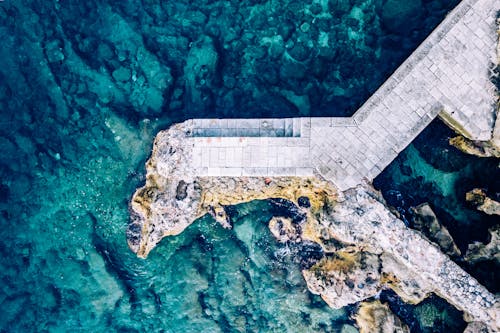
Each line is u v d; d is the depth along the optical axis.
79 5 14.10
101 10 14.07
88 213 13.83
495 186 10.97
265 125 10.98
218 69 13.49
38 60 13.99
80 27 14.05
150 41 13.88
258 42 13.48
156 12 13.99
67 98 13.99
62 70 13.98
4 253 13.97
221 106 13.40
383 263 11.59
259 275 13.20
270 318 13.20
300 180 11.13
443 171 11.87
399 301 12.25
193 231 13.45
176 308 13.52
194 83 13.49
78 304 13.80
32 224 13.97
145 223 12.84
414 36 12.28
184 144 11.16
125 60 13.91
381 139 10.71
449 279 10.61
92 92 13.96
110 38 13.98
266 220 13.04
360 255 11.68
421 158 12.05
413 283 11.46
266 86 13.30
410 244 10.71
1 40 14.07
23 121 14.01
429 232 11.16
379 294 12.24
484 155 11.04
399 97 10.63
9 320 13.80
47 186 13.98
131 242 13.49
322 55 13.09
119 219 13.64
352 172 10.79
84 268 13.75
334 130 10.78
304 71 13.16
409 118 10.64
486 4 10.26
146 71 13.73
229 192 12.05
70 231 13.84
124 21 13.98
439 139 11.78
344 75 12.99
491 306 10.38
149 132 13.51
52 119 13.99
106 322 13.77
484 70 10.33
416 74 10.55
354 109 12.59
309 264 12.62
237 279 13.31
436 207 11.91
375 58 12.80
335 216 11.14
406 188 12.06
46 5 14.06
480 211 11.30
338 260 11.93
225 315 13.37
